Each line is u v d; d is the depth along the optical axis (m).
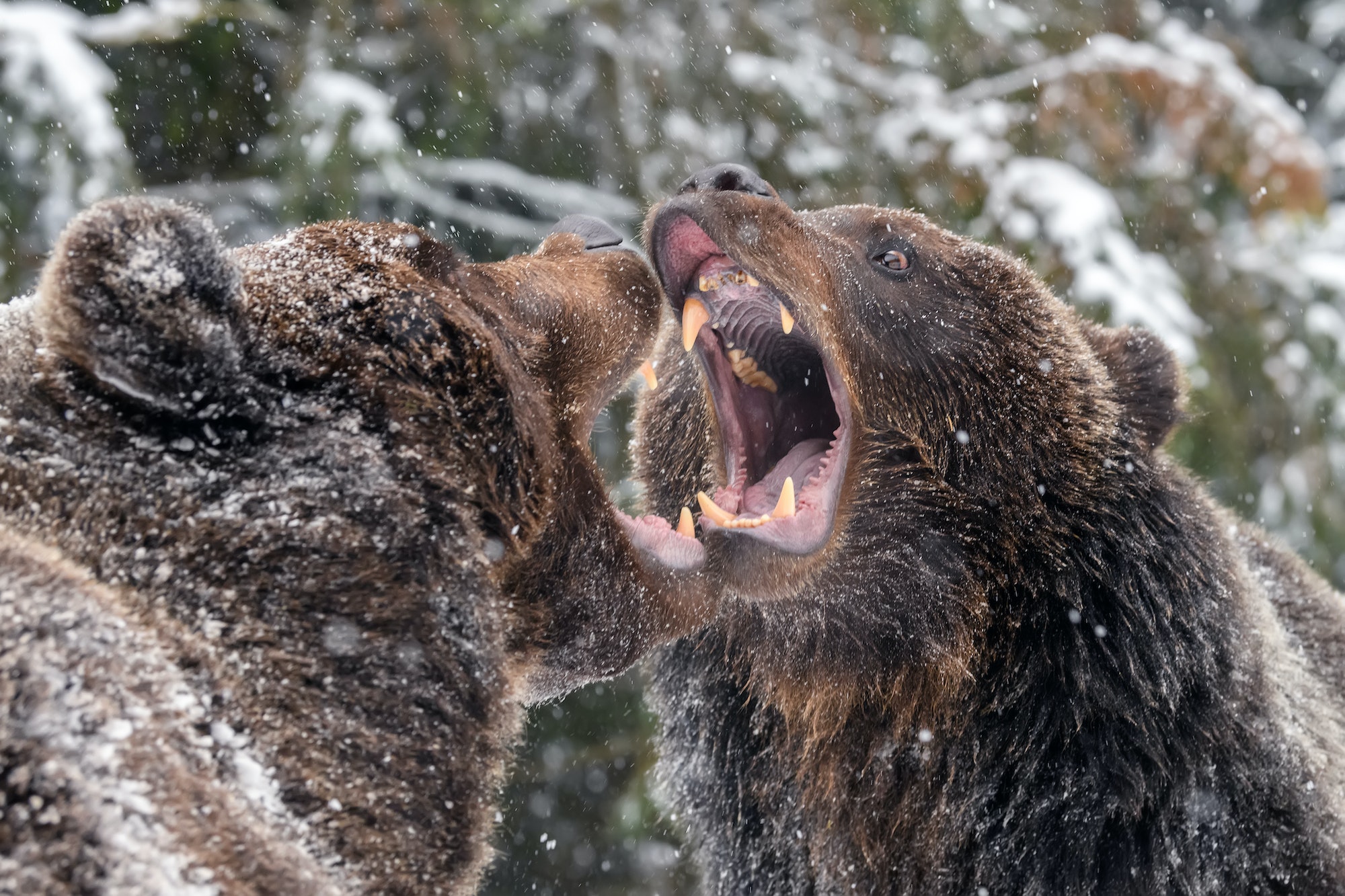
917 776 6.89
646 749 16.22
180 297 3.36
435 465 3.97
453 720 3.83
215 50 15.21
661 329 6.05
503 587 4.55
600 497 5.03
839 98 16.97
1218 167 17.69
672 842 16.42
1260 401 18.12
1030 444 6.86
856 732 7.01
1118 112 17.50
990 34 17.81
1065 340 7.29
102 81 13.41
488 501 4.26
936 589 6.83
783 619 6.89
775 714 7.21
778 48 16.92
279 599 3.52
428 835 3.71
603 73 16.16
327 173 14.30
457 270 4.61
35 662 2.83
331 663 3.56
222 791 3.09
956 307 7.08
